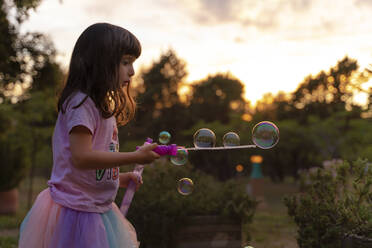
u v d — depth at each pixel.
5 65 5.87
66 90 1.49
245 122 20.36
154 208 3.76
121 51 1.54
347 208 2.74
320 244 2.75
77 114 1.41
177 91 25.39
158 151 1.51
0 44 5.66
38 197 1.54
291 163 24.55
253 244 4.90
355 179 2.74
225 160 19.23
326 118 18.48
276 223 6.76
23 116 8.77
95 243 1.43
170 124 24.20
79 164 1.39
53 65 6.29
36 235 1.48
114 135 1.60
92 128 1.42
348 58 8.93
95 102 1.46
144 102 20.09
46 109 9.12
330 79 12.45
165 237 3.71
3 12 5.48
